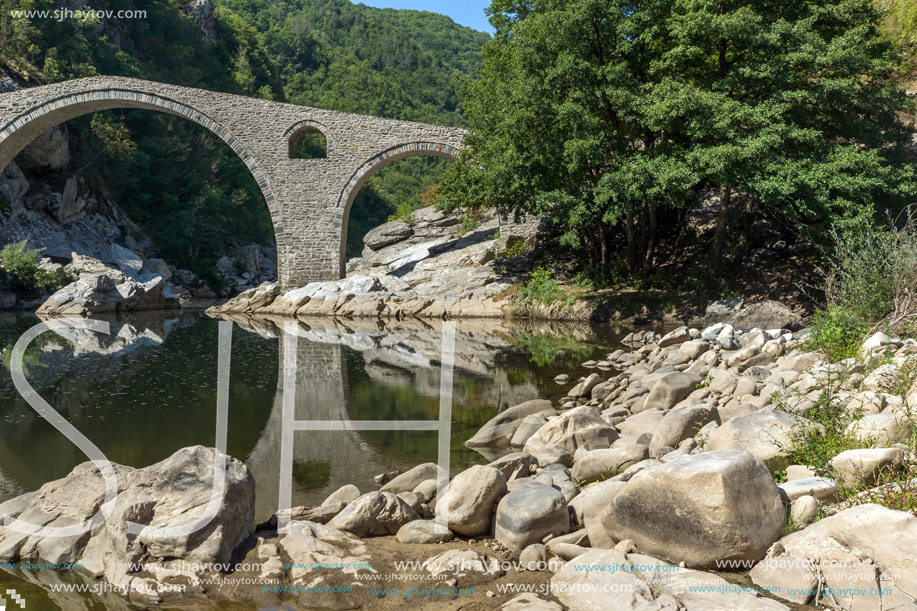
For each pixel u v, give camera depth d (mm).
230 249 48750
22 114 28750
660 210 24078
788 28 16344
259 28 115688
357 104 102500
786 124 16969
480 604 3406
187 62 62469
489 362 12719
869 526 3439
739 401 7254
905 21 26359
